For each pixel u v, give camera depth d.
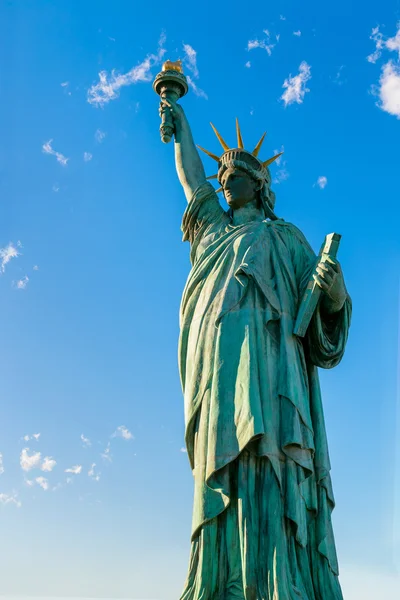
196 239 63.94
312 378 58.94
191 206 64.25
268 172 65.62
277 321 57.50
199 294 59.97
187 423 56.59
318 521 54.88
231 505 52.69
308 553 54.06
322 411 58.28
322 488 55.75
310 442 54.53
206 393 55.94
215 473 52.94
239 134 66.50
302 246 62.44
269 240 61.06
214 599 51.25
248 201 64.38
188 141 67.94
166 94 69.25
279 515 51.69
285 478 53.00
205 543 52.28
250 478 52.72
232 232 61.72
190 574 52.62
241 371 55.06
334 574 54.09
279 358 56.25
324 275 56.62
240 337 56.31
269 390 54.84
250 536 51.22
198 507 53.09
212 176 67.31
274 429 53.78
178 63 70.19
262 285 57.94
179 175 67.00
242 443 52.59
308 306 57.25
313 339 58.62
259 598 49.91
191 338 58.81
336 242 57.19
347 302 58.84
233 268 59.12
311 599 51.81
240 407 53.84
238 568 51.41
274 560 50.38
